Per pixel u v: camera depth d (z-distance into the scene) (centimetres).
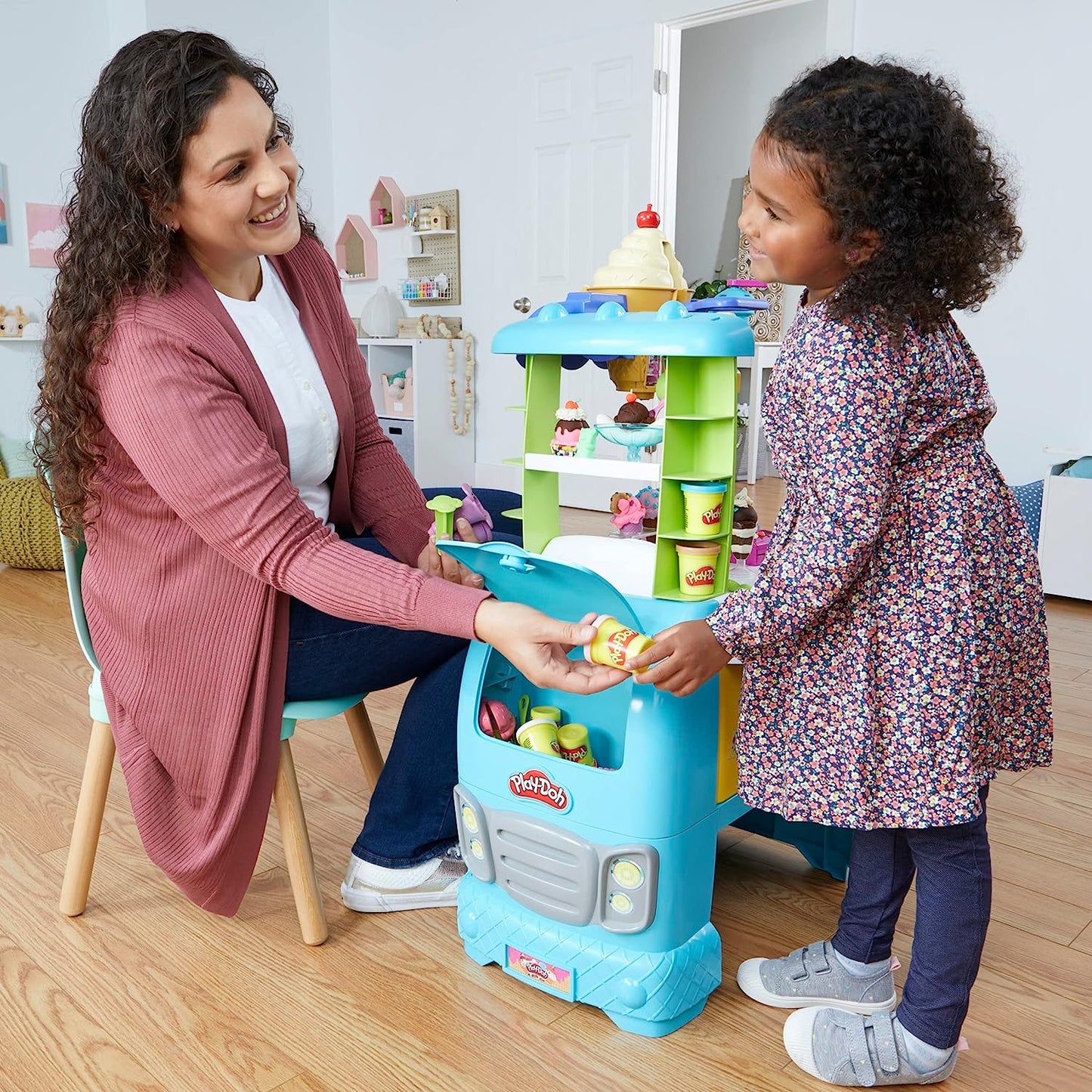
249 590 105
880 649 90
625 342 98
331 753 171
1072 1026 103
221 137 94
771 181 89
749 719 96
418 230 439
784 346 95
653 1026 101
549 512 121
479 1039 100
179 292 102
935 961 91
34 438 107
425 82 431
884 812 90
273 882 131
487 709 114
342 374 121
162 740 108
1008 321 301
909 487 89
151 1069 96
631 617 98
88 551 112
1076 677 208
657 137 362
